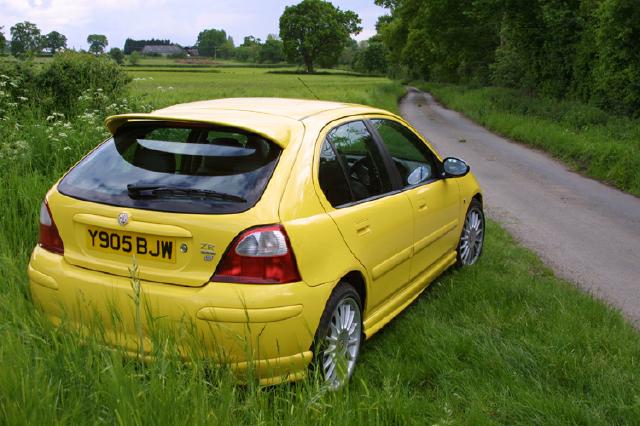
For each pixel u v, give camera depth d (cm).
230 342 292
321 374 321
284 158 331
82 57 1165
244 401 271
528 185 1268
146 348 299
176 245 304
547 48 3131
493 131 2667
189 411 236
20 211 541
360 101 3494
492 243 692
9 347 259
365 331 374
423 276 475
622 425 316
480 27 4894
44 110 1082
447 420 285
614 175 1363
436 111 4078
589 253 727
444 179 515
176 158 335
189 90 4112
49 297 329
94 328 302
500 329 428
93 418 234
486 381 348
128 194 322
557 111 2558
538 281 555
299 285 304
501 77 4103
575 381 357
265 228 300
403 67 12231
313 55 14612
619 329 441
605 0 2183
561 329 424
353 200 372
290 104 413
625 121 2061
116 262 317
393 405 296
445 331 407
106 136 769
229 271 297
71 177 352
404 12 6531
